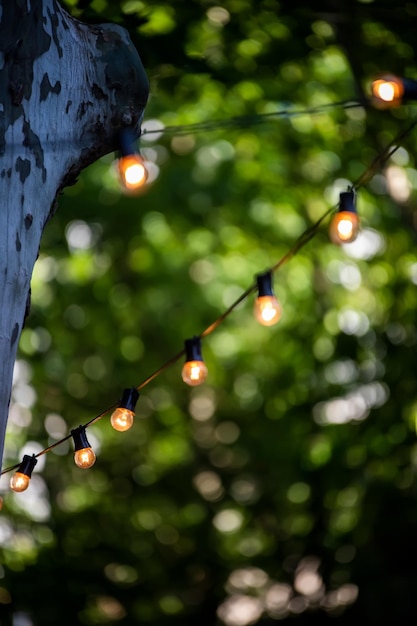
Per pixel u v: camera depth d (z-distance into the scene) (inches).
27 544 494.9
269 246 590.6
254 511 578.2
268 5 336.5
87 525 540.1
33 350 607.8
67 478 595.5
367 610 468.1
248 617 551.5
